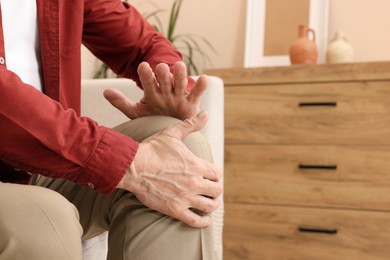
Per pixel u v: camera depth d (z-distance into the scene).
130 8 1.18
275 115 2.23
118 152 0.72
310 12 2.65
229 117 2.29
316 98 2.18
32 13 0.98
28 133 0.69
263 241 2.22
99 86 1.45
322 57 2.59
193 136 0.81
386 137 2.08
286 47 2.68
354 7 2.66
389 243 2.05
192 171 0.74
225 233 2.27
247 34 2.75
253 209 2.25
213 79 1.44
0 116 0.69
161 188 0.73
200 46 2.95
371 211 2.08
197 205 0.74
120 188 0.75
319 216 2.15
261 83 2.26
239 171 2.27
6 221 0.56
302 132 2.20
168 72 0.86
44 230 0.58
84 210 0.86
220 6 2.93
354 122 2.12
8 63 0.93
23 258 0.56
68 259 0.59
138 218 0.73
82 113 1.45
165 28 3.03
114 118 1.43
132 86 1.42
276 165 2.22
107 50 1.17
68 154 0.71
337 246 2.12
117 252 0.73
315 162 2.17
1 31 0.85
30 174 0.93
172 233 0.73
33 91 0.71
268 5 2.74
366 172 2.10
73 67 1.03
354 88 2.13
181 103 0.90
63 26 1.02
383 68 2.09
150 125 0.82
